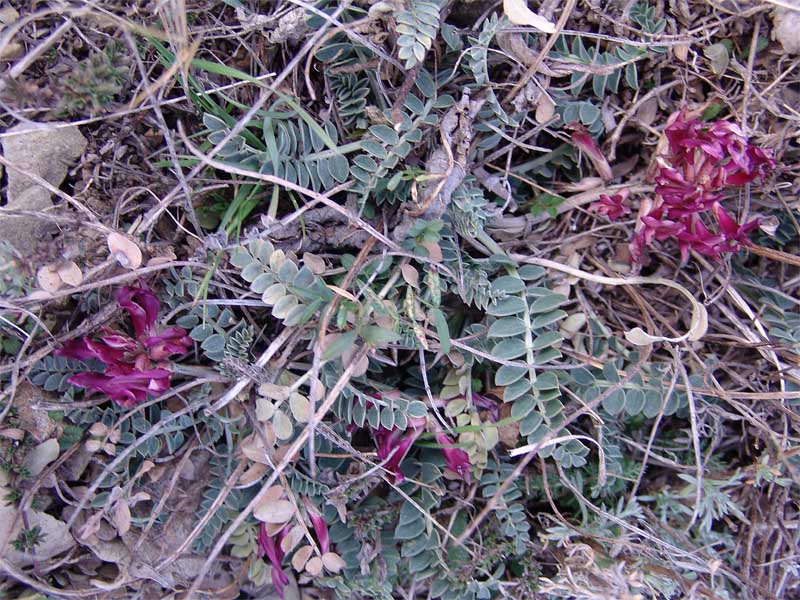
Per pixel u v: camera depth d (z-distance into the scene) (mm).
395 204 207
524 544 212
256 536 214
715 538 222
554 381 205
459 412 213
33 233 195
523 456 221
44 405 194
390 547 216
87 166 200
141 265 196
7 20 192
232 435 213
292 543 199
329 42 197
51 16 194
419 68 193
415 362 222
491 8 200
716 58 207
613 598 200
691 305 226
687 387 208
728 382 227
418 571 219
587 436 211
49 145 195
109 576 210
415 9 184
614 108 215
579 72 206
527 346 207
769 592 212
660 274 228
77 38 197
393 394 208
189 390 210
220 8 203
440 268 201
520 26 197
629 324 229
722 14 207
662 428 232
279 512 198
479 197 201
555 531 210
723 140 196
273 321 214
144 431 203
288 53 205
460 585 212
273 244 203
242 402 203
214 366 204
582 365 213
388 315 198
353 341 189
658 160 207
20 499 194
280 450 205
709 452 219
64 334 197
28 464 196
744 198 219
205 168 204
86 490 204
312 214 204
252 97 206
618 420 226
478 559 213
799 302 219
